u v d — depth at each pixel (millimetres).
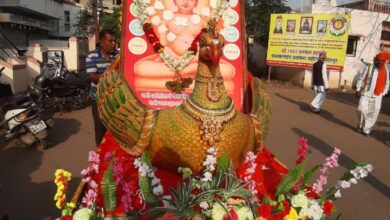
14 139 6848
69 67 17875
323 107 12336
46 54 16297
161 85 3170
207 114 2291
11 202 4488
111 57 4574
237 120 2393
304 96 14625
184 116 2336
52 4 30469
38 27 27594
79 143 7168
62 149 6762
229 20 3393
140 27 3268
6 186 4980
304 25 16406
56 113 9812
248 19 20672
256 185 2500
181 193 2104
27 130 6645
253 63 21797
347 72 18250
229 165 2229
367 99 8461
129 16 3287
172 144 2367
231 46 3342
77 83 10102
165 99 3141
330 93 16297
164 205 2088
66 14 36406
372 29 18203
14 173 5492
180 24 3305
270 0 20406
